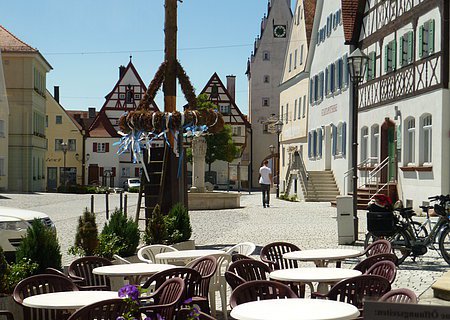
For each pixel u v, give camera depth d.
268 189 34.41
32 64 64.06
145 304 7.02
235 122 84.19
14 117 64.12
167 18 16.73
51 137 83.81
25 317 6.98
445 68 25.33
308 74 48.50
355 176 18.44
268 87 86.94
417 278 12.48
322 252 9.78
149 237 14.77
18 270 8.72
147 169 17.03
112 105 85.12
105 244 11.95
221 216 28.30
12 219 13.67
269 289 6.93
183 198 16.75
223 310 9.54
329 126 42.41
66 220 27.28
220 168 83.94
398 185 29.48
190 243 15.44
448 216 13.81
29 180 64.44
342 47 38.91
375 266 7.70
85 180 84.44
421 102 27.28
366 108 34.44
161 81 16.80
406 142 28.86
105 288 7.98
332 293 6.70
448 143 25.36
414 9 28.30
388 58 31.81
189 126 16.38
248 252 9.98
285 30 86.75
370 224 14.09
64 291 7.51
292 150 52.16
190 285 7.54
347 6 38.41
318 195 39.81
